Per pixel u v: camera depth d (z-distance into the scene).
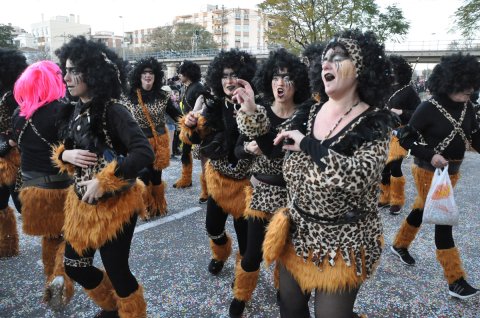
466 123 2.97
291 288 2.01
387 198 5.23
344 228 1.79
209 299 2.95
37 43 94.19
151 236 4.14
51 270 2.95
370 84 1.72
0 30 46.62
